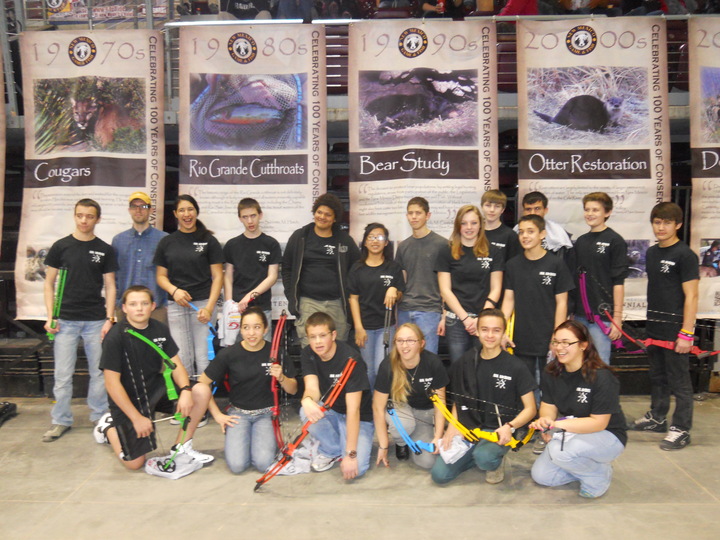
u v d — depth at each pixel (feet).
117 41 18.98
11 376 19.97
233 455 13.94
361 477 13.83
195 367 17.80
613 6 22.86
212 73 18.80
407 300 16.37
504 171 24.84
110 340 13.79
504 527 11.52
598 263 16.02
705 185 18.75
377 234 15.69
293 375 14.76
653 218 15.65
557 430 12.72
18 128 21.18
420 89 18.56
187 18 25.07
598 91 18.54
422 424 14.53
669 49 22.65
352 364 13.55
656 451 15.30
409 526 11.57
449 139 18.62
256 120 18.92
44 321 22.07
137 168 19.22
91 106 19.10
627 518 11.86
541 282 14.83
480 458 13.17
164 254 16.89
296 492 13.06
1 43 20.81
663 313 15.75
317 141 18.92
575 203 18.74
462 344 15.96
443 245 16.22
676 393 15.61
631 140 18.62
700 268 18.88
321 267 16.52
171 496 12.87
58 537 11.19
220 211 19.06
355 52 18.61
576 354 12.63
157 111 19.19
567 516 11.94
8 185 26.37
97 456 15.08
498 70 22.33
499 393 13.70
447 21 18.40
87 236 16.46
